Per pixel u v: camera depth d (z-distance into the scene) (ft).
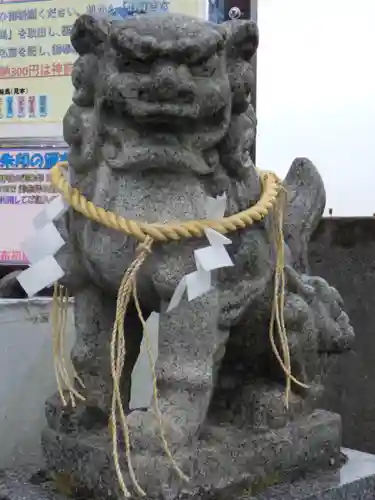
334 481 3.99
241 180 3.76
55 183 3.63
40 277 3.41
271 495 3.74
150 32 3.29
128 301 3.57
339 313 4.40
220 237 3.43
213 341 3.64
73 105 3.70
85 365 3.90
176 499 3.43
